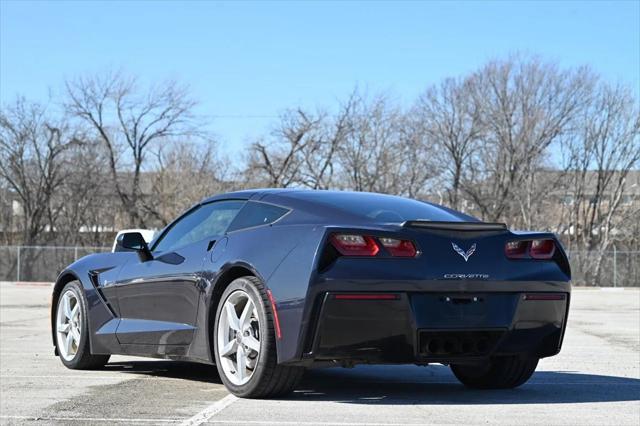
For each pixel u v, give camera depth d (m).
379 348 6.03
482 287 6.24
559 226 60.94
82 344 8.30
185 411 5.89
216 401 6.34
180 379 7.67
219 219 7.20
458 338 6.26
